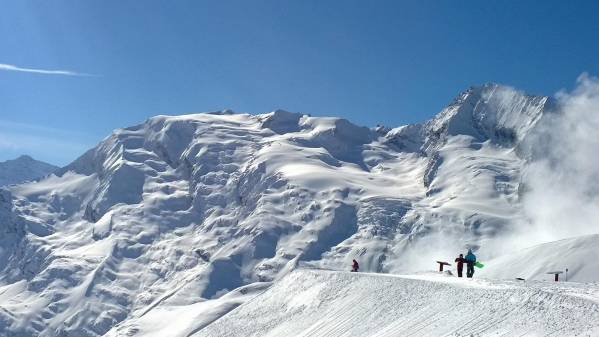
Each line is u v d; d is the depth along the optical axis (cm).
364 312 5591
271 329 6425
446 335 4456
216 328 7112
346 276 6556
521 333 4112
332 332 5547
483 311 4569
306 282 7000
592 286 4928
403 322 5006
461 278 5672
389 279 5931
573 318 4059
